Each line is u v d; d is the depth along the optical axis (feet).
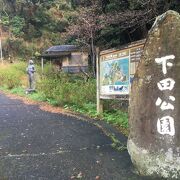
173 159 15.87
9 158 19.36
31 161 18.80
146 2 36.55
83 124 27.71
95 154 19.77
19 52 134.21
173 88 16.07
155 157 16.11
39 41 140.67
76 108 34.68
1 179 16.43
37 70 77.97
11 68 82.23
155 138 16.17
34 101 42.29
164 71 16.21
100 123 27.89
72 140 22.88
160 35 16.35
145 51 16.61
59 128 26.45
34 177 16.60
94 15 52.34
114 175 16.67
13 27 142.92
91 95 36.96
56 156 19.56
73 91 38.01
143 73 16.58
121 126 26.68
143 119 16.46
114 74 28.32
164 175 15.96
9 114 33.22
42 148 21.17
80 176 16.62
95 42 61.31
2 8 147.33
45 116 31.63
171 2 36.86
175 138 15.92
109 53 29.09
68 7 146.00
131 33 47.96
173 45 16.16
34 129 26.32
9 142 22.72
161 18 16.42
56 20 146.30
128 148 16.96
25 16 147.43
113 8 45.14
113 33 48.80
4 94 52.31
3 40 136.98
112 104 32.73
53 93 40.52
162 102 16.16
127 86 26.53
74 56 86.94
